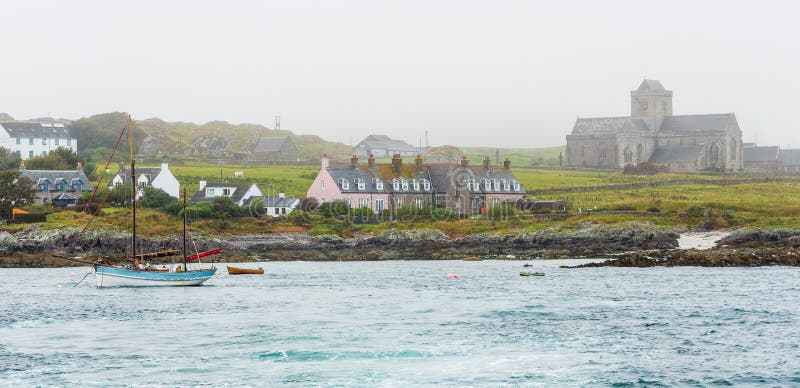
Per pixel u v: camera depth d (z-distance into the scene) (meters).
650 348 62.44
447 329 70.44
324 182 178.25
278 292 97.31
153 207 172.62
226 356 60.56
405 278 112.12
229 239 153.00
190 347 63.94
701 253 126.81
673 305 82.31
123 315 80.00
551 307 82.31
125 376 55.06
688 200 186.38
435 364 57.66
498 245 150.75
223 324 74.25
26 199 167.00
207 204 166.62
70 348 63.94
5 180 165.88
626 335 67.31
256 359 59.56
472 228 159.12
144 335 69.06
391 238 153.62
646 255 129.62
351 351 61.84
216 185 194.25
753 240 140.62
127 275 104.00
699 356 59.84
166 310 83.19
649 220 161.00
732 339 65.38
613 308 81.12
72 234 143.62
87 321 76.44
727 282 100.50
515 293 93.50
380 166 186.38
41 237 143.12
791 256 123.12
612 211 169.75
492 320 74.81
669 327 70.50
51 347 64.38
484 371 55.75
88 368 57.28
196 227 157.12
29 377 54.97
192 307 85.25
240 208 168.25
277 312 81.19
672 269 119.12
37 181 183.62
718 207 171.75
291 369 56.56
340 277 114.62
